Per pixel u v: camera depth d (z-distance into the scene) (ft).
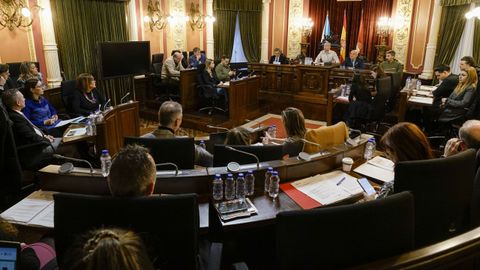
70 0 21.03
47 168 6.91
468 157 5.64
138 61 22.54
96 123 12.21
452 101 14.49
